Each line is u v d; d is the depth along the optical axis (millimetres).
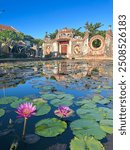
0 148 1792
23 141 1933
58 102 3375
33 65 14750
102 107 3088
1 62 17766
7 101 3410
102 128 2227
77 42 35656
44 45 40125
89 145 1798
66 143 1902
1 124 2371
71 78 7148
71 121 2506
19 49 32625
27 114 1937
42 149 1776
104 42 32750
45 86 5195
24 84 5539
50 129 2188
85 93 4375
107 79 6934
